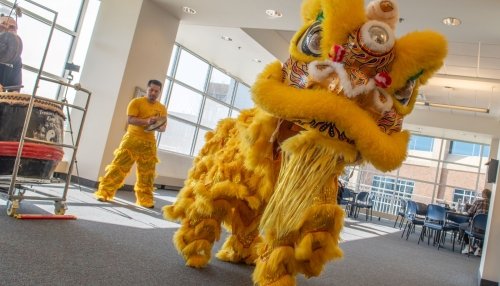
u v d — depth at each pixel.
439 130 12.56
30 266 1.78
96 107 6.07
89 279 1.77
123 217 3.57
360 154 1.35
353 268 3.53
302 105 1.26
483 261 4.12
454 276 4.37
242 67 9.89
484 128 11.64
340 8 1.33
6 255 1.86
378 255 4.74
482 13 4.61
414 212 8.01
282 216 1.44
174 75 9.02
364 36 1.30
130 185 6.30
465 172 13.70
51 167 2.96
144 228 3.23
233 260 2.63
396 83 1.36
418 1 4.64
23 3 5.78
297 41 1.46
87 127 6.05
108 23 6.29
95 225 2.96
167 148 9.26
